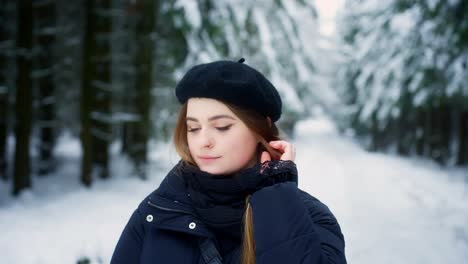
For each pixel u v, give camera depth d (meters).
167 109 8.56
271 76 9.76
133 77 8.19
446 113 13.80
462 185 8.97
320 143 22.53
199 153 0.93
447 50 8.34
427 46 8.26
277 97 0.99
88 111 7.12
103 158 7.69
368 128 18.81
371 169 11.46
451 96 10.50
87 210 5.59
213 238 0.95
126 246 1.07
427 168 12.92
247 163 0.97
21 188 6.31
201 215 0.93
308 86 11.45
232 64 0.95
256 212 0.89
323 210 1.00
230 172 0.94
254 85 0.91
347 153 16.81
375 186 8.40
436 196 7.40
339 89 23.11
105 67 7.62
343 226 5.27
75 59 8.35
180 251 0.97
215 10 7.06
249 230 0.89
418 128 15.71
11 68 7.52
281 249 0.85
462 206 6.54
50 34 7.58
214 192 0.92
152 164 8.68
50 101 7.86
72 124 10.10
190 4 6.74
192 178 0.94
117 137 11.91
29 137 6.44
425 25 7.94
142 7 7.55
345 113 20.55
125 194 6.70
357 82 14.74
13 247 3.95
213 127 0.92
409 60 11.03
